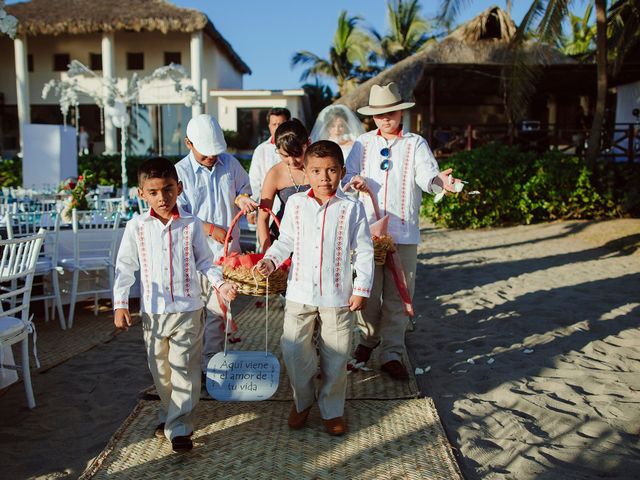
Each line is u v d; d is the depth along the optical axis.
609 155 13.98
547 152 13.52
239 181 4.29
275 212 4.59
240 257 3.48
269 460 3.18
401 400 3.97
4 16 5.89
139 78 25.27
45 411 3.87
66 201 7.24
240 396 3.38
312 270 3.36
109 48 23.41
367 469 3.07
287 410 3.86
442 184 4.04
